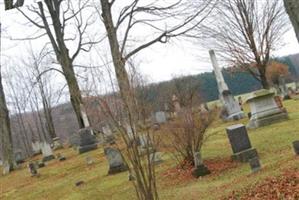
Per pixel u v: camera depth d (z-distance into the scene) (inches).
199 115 615.2
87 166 852.0
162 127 610.2
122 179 623.5
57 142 1685.5
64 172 861.2
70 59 1393.9
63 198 620.1
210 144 717.9
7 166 1172.5
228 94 1057.5
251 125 815.1
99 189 605.0
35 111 2603.3
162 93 1348.4
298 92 1689.2
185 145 582.2
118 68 486.3
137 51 1034.1
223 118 1047.0
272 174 411.5
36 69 2065.7
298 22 271.1
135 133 361.4
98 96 432.5
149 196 353.1
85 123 1279.5
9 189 844.6
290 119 796.0
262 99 812.0
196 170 534.6
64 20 1414.9
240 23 1280.8
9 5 398.9
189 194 457.4
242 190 395.5
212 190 444.5
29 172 997.8
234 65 1339.8
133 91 380.5
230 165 542.0
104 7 1005.8
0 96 1221.7
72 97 1344.7
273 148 575.8
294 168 402.0
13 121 2765.7
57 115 2694.4
